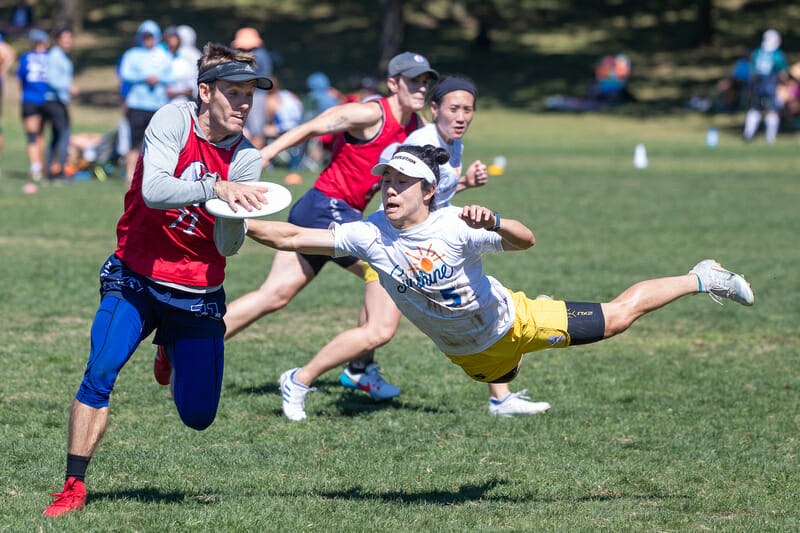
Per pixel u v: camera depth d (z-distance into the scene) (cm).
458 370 2894
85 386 1638
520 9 19012
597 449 2156
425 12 18738
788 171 8512
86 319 3278
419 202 1680
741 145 10775
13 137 9794
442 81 2297
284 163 8119
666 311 3753
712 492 1869
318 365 2362
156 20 17900
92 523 1568
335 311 3612
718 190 7244
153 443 2119
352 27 17700
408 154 1662
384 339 2370
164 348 1934
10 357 2769
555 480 1942
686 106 13762
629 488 1898
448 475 1969
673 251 4812
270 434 2244
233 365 2834
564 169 8538
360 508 1725
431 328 1795
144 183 1568
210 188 1568
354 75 15212
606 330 1833
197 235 1662
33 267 4072
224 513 1650
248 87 1627
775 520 1702
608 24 18275
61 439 2103
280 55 16225
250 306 2420
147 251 1669
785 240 5175
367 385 2569
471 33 17838
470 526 1638
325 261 2442
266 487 1859
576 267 4359
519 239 1655
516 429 2319
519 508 1756
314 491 1847
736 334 3381
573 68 15912
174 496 1775
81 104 12800
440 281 1716
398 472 1980
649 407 2517
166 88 6272
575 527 1634
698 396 2622
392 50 15350
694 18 18312
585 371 2892
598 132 11956
